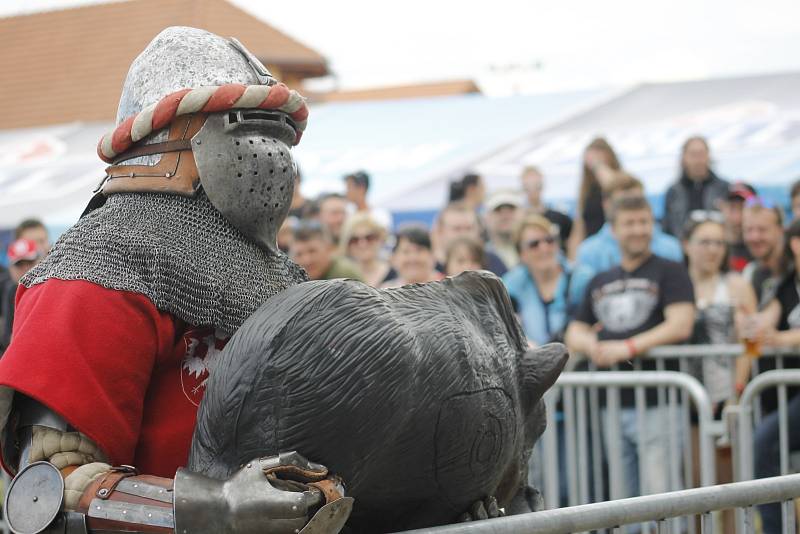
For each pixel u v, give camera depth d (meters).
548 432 5.99
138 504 2.04
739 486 2.70
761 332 6.39
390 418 2.03
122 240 2.33
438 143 12.04
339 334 2.00
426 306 2.22
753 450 5.87
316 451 2.00
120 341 2.25
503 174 10.90
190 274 2.36
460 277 2.39
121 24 26.14
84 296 2.25
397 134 12.44
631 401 6.01
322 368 1.98
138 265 2.32
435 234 8.62
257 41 26.30
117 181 2.44
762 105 11.53
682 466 5.93
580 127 11.84
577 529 2.33
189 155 2.42
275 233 2.53
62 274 2.28
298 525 1.91
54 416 2.19
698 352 6.37
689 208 8.97
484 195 9.97
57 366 2.18
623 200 6.55
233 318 2.40
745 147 10.56
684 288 6.46
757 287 7.56
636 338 6.44
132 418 2.28
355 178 10.16
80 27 26.34
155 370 2.37
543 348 2.46
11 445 2.27
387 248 9.91
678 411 5.96
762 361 6.59
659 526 2.55
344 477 2.03
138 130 2.40
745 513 2.76
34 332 2.21
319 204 8.59
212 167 2.39
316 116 13.60
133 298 2.28
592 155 8.80
